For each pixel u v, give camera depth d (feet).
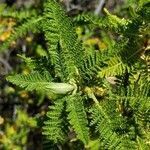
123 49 1.34
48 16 1.31
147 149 1.32
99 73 1.32
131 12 1.48
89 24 1.53
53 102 1.33
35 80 1.29
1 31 3.41
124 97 1.31
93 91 1.35
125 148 1.24
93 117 1.28
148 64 1.40
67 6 3.29
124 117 1.35
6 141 3.59
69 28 1.30
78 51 1.31
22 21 1.76
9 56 3.65
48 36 1.30
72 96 1.29
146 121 1.36
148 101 1.29
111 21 1.48
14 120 3.54
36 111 3.16
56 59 1.31
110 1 3.23
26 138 3.57
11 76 1.29
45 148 1.32
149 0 1.45
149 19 1.34
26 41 3.32
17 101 3.37
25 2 3.70
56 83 1.30
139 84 1.35
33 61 1.42
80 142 1.87
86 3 3.51
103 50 1.33
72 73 1.32
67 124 1.27
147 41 1.39
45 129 1.28
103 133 1.25
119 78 1.42
